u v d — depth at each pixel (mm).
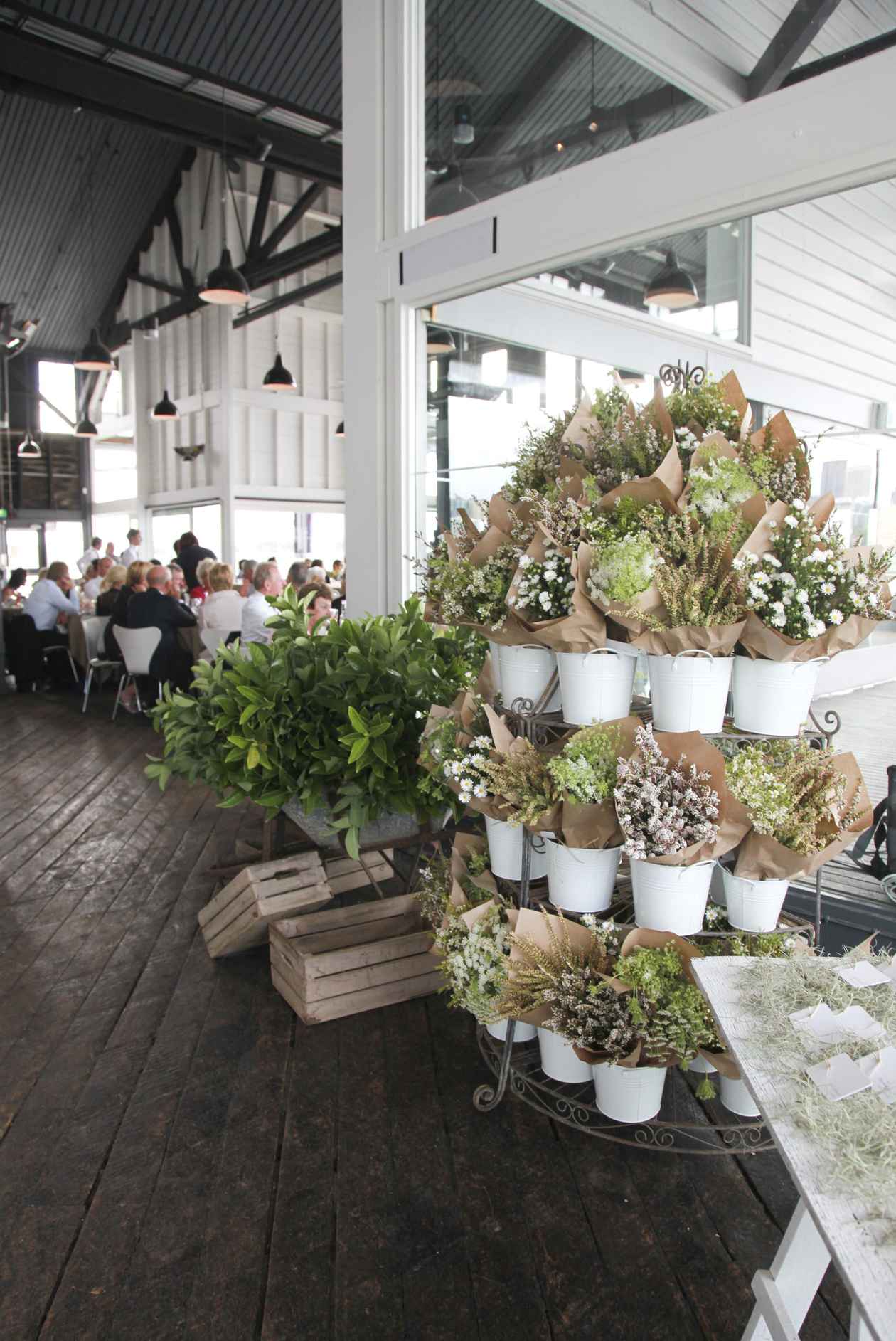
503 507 2266
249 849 3887
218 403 15367
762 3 2682
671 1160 2076
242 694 2789
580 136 3311
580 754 1891
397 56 3793
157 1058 2473
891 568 1920
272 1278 1737
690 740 1794
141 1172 2029
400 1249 1808
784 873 1845
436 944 2418
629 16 3059
